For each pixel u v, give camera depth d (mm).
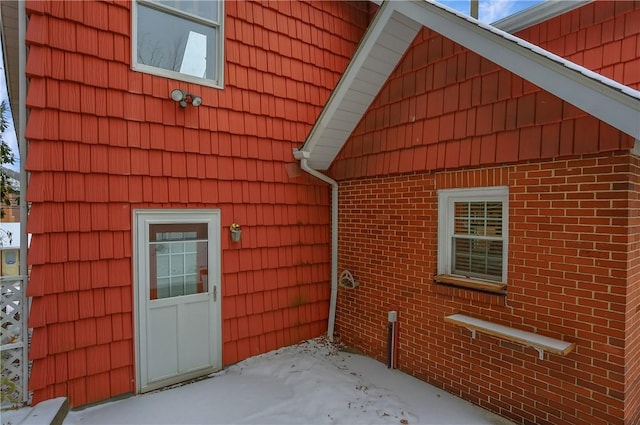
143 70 3795
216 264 4301
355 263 4836
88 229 3461
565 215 2842
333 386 3775
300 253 5039
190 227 4117
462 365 3566
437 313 3805
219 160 4305
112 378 3592
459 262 3771
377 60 4090
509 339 2963
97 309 3512
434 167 3746
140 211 3762
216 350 4301
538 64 2834
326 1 5367
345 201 4996
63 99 3338
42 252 3211
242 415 3301
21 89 3203
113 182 3604
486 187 3391
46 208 3246
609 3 3459
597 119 2631
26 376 3191
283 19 4891
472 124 3436
